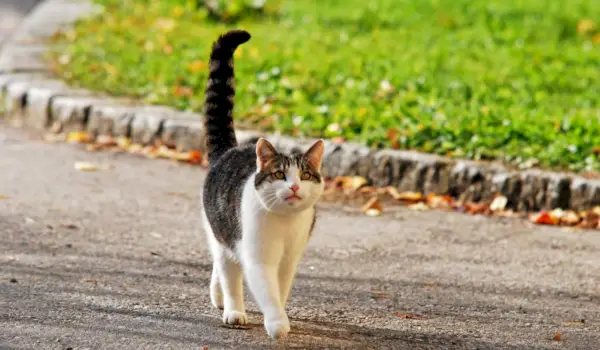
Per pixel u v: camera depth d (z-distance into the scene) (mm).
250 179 7195
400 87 15445
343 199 11906
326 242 10242
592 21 21453
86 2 22766
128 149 13617
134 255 9484
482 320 8133
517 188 11641
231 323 7648
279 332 7008
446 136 12742
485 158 12250
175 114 13898
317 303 8375
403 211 11523
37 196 11344
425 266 9602
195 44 18281
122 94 15039
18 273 8672
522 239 10625
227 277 7637
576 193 11438
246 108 14102
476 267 9633
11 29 21562
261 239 7094
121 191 11781
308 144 12500
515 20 21469
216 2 22016
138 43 18328
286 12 22422
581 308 8562
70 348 6992
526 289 9023
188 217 10930
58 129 14398
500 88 15703
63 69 16250
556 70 17094
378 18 21750
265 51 17797
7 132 14422
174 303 8141
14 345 6996
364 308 8305
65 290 8281
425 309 8352
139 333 7363
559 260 9953
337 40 19500
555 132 12820
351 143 12609
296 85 15250
